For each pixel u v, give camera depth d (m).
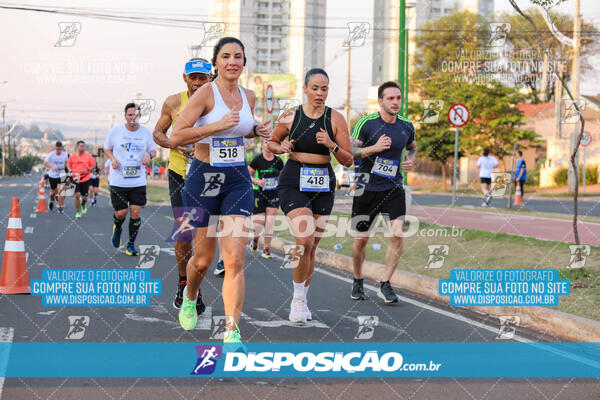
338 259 9.05
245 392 3.55
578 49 24.94
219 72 4.43
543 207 19.83
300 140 5.33
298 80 70.25
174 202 5.76
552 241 8.26
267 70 94.19
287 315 5.59
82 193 16.22
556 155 33.59
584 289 6.19
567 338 5.11
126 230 12.74
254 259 9.38
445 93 35.72
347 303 6.26
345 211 15.21
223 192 4.50
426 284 6.98
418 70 42.69
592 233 10.84
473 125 35.72
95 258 8.67
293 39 93.81
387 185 6.28
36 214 16.73
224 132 4.46
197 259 4.66
